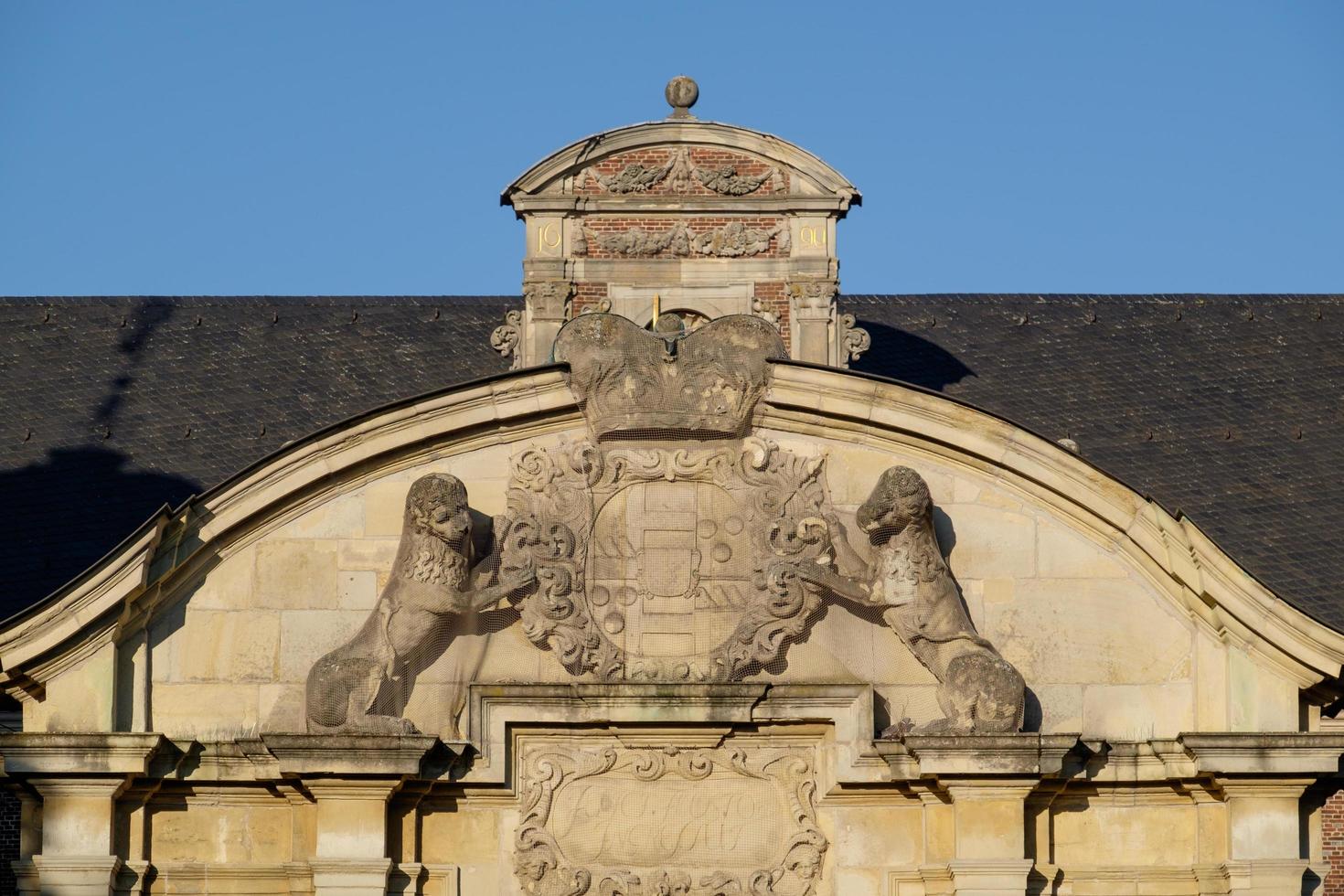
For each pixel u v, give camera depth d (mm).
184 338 79125
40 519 72188
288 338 79250
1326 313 81562
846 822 60938
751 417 61375
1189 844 60969
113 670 60344
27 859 60156
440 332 79812
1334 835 69625
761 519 60969
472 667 60688
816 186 73375
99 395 76875
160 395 77000
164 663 60812
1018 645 61094
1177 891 60781
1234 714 60406
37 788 60031
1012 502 61531
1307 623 59844
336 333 79562
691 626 60781
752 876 60500
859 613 60906
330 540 61188
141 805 60656
